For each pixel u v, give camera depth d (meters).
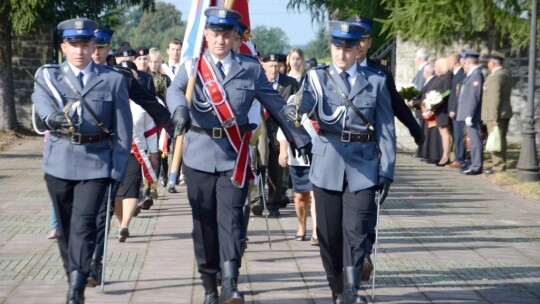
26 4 24.88
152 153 9.84
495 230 11.24
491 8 20.39
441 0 20.08
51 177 6.88
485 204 13.53
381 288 7.97
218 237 6.90
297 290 7.83
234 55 6.96
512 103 22.59
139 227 10.95
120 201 9.96
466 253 9.70
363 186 6.82
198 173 6.89
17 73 28.14
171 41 13.79
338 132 6.91
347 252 6.80
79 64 6.84
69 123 6.70
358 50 7.61
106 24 29.95
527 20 20.39
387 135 6.90
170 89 6.82
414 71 22.81
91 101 6.84
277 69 11.44
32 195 13.70
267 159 11.21
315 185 6.94
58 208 7.00
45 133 6.98
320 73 6.96
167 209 12.55
